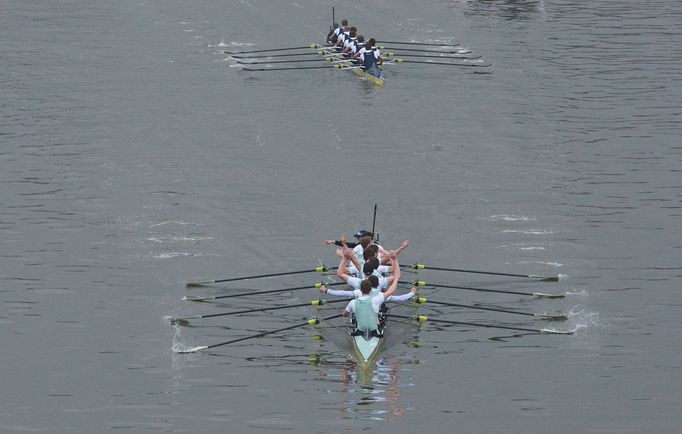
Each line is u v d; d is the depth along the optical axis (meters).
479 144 189.88
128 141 190.25
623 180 170.50
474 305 127.06
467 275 135.38
